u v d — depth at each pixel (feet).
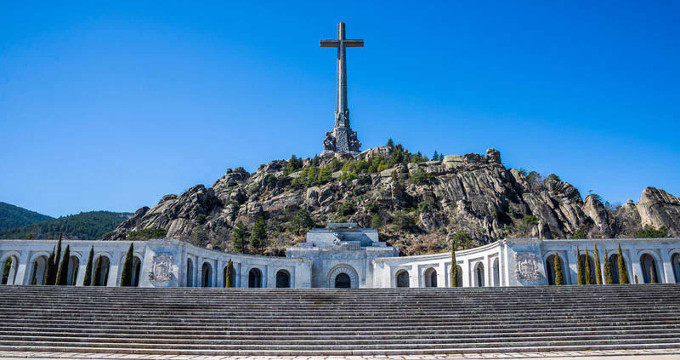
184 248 191.21
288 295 128.16
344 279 261.85
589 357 86.43
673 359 83.46
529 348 93.30
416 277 237.86
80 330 102.22
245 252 335.47
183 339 98.27
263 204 455.63
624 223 420.77
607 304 119.44
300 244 275.80
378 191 443.73
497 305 119.14
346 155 572.51
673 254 204.33
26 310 113.19
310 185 481.46
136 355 90.02
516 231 397.39
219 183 558.97
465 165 485.97
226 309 116.78
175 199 488.44
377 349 94.43
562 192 469.98
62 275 176.55
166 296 126.62
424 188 447.01
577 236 380.99
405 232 385.29
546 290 131.44
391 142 602.85
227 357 89.30
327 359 87.15
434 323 107.45
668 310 115.03
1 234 597.11
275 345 95.35
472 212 414.82
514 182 482.69
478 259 212.23
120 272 201.16
